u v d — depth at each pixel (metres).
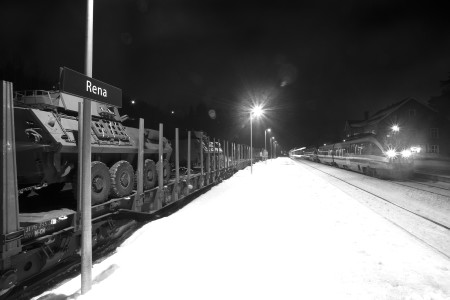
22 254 4.32
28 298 4.82
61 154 6.05
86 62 4.54
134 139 8.72
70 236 5.41
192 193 13.27
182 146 16.36
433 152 52.03
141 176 8.10
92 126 6.99
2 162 3.91
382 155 23.45
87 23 4.55
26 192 7.55
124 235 7.68
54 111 6.28
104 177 6.59
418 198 13.65
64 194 7.95
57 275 5.57
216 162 19.75
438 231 8.03
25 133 5.42
